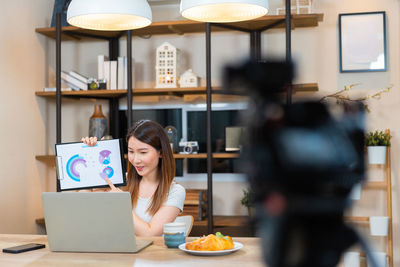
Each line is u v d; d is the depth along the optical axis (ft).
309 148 0.51
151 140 7.16
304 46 12.10
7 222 11.20
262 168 0.52
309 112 0.51
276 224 0.52
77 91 11.93
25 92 11.95
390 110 11.65
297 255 0.51
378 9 11.76
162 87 11.79
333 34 11.97
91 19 7.34
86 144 6.15
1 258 5.16
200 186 12.71
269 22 11.41
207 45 11.07
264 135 0.52
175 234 5.52
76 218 5.25
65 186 6.15
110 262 4.86
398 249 11.51
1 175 11.01
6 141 11.19
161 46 11.84
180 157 11.52
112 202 5.08
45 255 5.29
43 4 12.84
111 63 12.22
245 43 12.50
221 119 12.53
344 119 0.52
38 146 12.51
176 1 12.75
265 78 0.51
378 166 11.66
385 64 11.62
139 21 7.40
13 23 11.45
